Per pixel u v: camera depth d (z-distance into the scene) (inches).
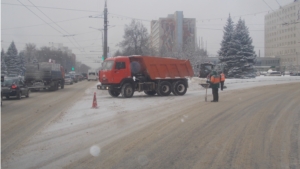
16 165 259.8
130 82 877.2
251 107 587.5
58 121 479.5
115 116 512.1
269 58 3538.4
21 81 959.6
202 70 1643.7
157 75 896.9
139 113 539.5
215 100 700.7
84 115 534.0
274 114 500.7
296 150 289.7
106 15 1214.9
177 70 928.3
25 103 788.6
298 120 444.1
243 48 2057.1
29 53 2960.1
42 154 291.3
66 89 1455.5
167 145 314.7
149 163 257.1
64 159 272.7
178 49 2349.9
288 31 3002.0
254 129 384.2
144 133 372.8
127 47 1966.0
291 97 780.0
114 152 291.6
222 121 442.0
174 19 4050.2
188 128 397.7
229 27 2138.3
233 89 1141.7
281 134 355.6
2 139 362.6
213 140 331.9
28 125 458.9
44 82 1266.0
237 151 288.2
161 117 490.3
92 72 2856.8
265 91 1002.1
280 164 250.1
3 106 719.1
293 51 2992.1
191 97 843.4
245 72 2042.3
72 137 361.1
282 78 1891.0
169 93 916.0
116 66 856.3
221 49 2143.2
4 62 2460.6
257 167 243.3
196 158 269.1
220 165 249.0
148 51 1984.5
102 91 1135.6
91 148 308.7
